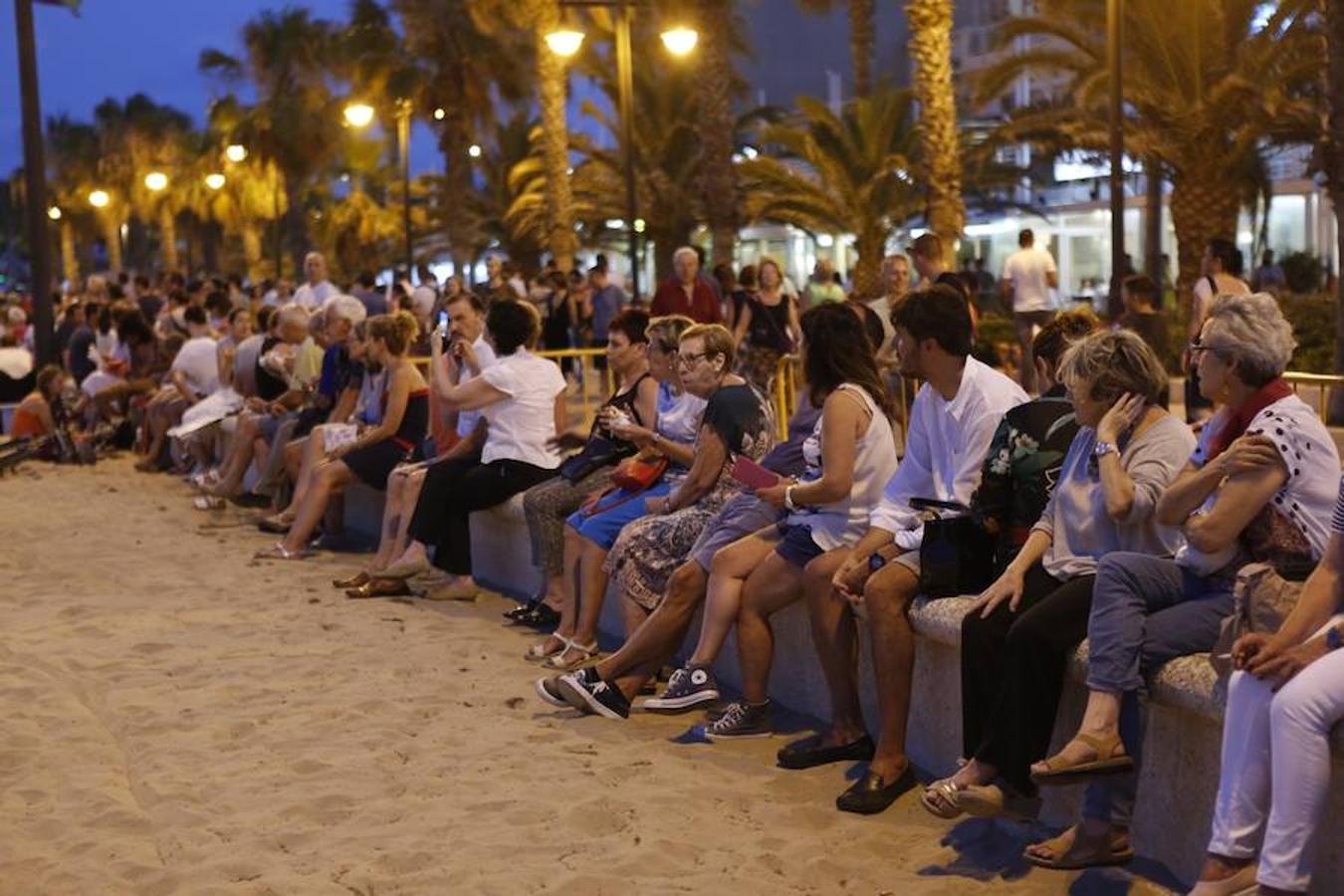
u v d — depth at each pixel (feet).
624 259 178.50
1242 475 15.21
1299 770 13.56
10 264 361.30
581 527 25.21
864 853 17.01
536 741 21.11
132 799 19.20
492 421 30.19
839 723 20.07
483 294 80.38
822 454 20.13
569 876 16.19
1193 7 72.74
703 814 18.17
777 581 20.65
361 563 34.30
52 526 40.29
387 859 16.72
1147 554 16.49
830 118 105.70
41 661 25.96
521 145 160.04
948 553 18.39
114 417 56.80
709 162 92.79
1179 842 16.19
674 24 91.40
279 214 224.12
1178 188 76.59
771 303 53.31
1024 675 16.21
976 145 102.78
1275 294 62.64
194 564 34.50
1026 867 16.51
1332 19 43.42
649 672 22.36
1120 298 54.90
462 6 132.46
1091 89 78.89
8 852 17.48
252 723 22.06
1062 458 17.87
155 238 360.07
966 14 159.02
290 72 180.65
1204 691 14.94
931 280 39.47
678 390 25.79
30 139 62.80
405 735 21.44
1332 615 14.28
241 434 41.96
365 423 36.19
